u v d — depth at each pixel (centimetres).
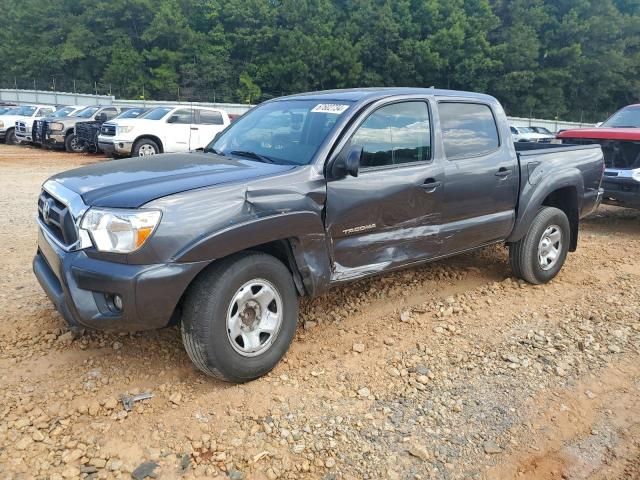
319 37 7056
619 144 820
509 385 372
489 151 498
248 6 7325
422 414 337
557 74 7262
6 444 296
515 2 8038
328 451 302
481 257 644
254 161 404
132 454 294
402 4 7369
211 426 318
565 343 434
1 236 698
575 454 311
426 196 440
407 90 452
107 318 319
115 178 356
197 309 329
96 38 7131
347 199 392
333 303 489
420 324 457
